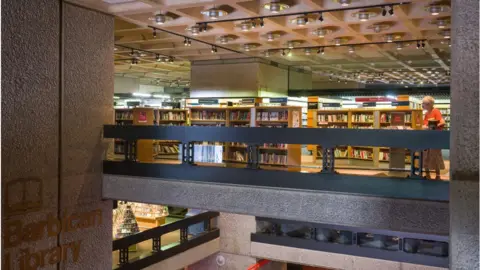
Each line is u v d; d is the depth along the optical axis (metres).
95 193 7.73
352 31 11.11
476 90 2.09
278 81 17.05
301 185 6.11
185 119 16.53
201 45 13.68
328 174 5.92
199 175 6.89
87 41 7.61
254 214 6.46
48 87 6.91
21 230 6.48
